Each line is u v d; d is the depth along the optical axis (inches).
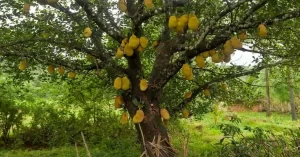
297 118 636.1
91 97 370.9
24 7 195.8
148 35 262.4
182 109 222.7
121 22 223.1
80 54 249.3
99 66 211.9
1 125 387.5
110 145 337.7
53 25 213.0
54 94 398.3
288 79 291.4
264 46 223.1
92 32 198.8
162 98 233.5
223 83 251.1
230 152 186.7
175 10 185.5
